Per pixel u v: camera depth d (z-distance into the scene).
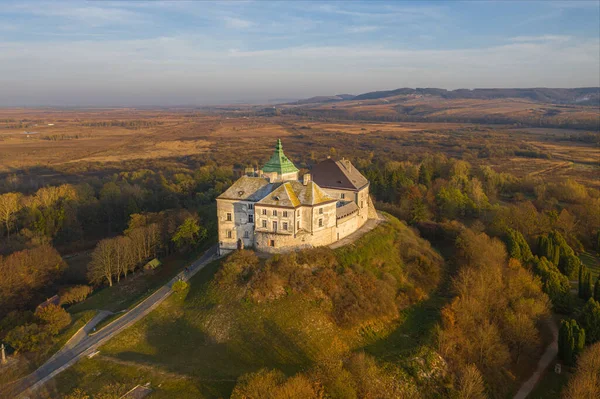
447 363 94.69
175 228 150.62
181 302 108.31
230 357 88.88
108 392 74.06
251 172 136.75
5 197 179.75
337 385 74.94
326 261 113.44
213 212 170.25
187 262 133.75
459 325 103.31
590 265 148.88
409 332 104.69
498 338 100.56
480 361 97.12
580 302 125.00
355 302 104.50
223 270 110.62
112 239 138.25
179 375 82.12
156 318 102.31
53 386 80.25
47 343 95.00
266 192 123.62
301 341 94.12
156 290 115.62
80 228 179.25
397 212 171.50
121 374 82.75
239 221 125.00
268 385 70.56
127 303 115.56
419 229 162.00
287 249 117.69
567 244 157.00
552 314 119.69
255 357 89.12
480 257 128.75
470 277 117.56
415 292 118.06
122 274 139.12
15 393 78.81
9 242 158.12
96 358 88.44
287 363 88.25
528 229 158.75
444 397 87.88
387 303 110.06
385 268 123.88
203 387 78.62
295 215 116.25
